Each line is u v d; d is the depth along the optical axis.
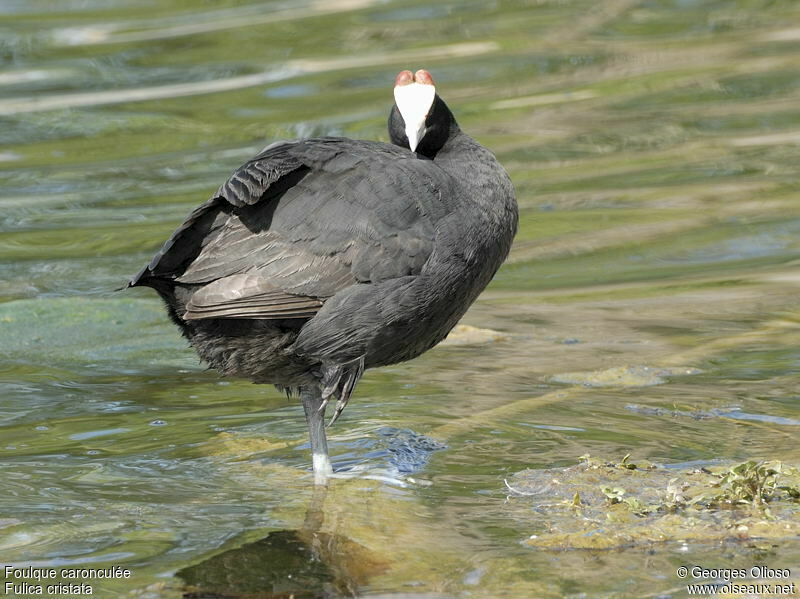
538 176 19.42
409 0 31.59
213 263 8.85
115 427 10.55
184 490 8.95
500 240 9.42
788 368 11.63
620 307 14.16
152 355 13.01
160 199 18.95
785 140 20.53
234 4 31.67
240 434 10.27
